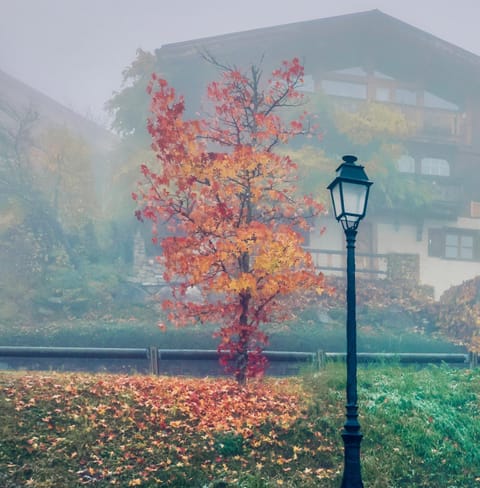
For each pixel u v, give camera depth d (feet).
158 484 27.40
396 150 86.99
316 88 95.30
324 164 77.15
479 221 93.30
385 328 67.92
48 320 65.62
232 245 36.47
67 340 58.39
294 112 83.82
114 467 28.14
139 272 77.87
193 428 31.65
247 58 92.43
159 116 36.70
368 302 72.59
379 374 42.34
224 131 40.75
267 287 37.29
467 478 30.22
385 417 34.30
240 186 39.58
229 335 38.01
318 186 75.20
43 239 79.97
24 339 58.23
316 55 96.02
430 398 38.09
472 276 90.74
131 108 88.02
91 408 32.12
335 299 71.36
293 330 60.70
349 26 96.43
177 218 39.50
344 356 45.14
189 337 57.93
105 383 35.68
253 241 36.68
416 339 64.39
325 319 66.74
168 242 37.22
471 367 48.16
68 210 83.30
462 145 97.91
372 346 61.77
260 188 38.78
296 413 34.24
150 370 42.68
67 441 29.30
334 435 32.55
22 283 72.69
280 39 93.66
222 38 90.79
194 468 28.66
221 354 39.73
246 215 40.01
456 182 94.43
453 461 31.37
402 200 86.94
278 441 31.58
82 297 70.44
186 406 33.65
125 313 67.56
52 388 34.22
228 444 30.66
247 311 38.91
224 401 34.83
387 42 98.99
